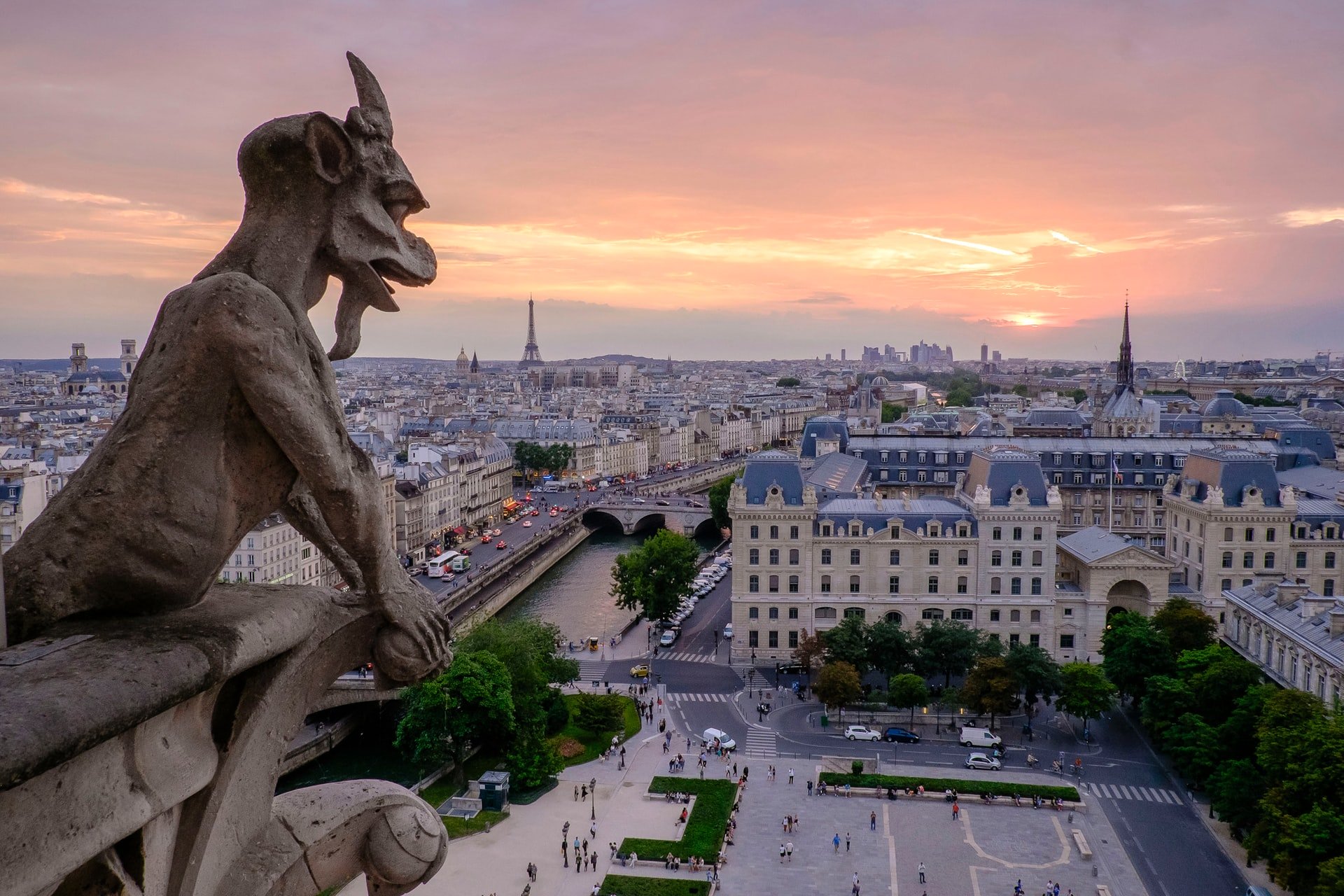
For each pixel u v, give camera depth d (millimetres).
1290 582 192625
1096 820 146500
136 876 15555
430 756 153500
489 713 153000
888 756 171375
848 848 137875
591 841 138500
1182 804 152250
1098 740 179125
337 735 177500
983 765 165750
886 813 149125
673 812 148500
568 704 194375
